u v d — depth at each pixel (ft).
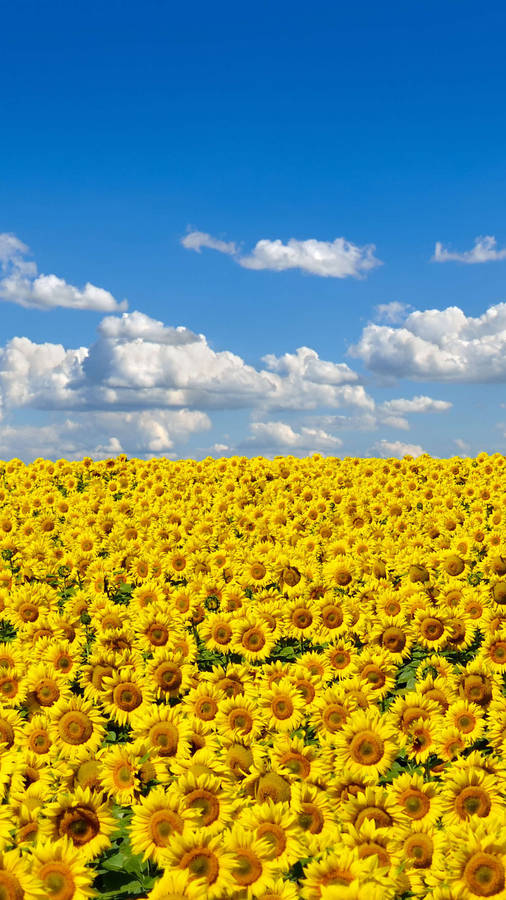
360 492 77.05
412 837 20.42
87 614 42.04
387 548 53.01
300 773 23.43
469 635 36.99
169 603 41.37
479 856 17.90
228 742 25.04
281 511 66.69
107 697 28.12
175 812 19.33
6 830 19.08
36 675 29.68
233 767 23.40
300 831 19.13
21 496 79.05
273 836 18.88
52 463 96.02
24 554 54.34
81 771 22.50
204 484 84.53
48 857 17.31
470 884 17.75
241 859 17.52
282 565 46.68
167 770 22.40
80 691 32.78
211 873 17.06
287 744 23.98
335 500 74.18
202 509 70.23
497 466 95.55
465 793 21.99
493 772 23.58
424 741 26.91
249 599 44.70
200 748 24.25
